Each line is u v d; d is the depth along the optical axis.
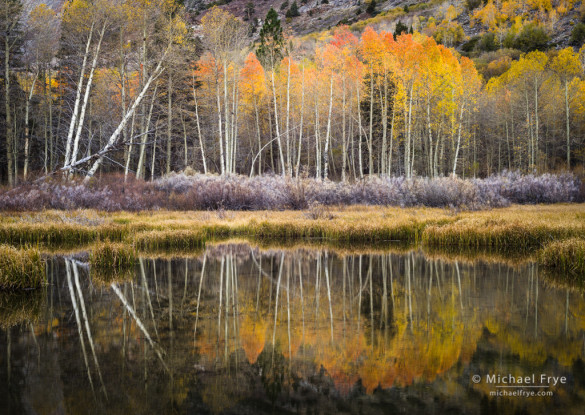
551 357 4.50
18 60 24.75
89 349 4.79
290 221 15.66
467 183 22.41
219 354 4.64
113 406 3.44
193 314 6.24
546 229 12.01
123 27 22.36
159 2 23.23
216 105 30.03
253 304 6.80
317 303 6.86
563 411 3.35
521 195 23.89
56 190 18.08
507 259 10.58
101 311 6.38
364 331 5.43
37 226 12.75
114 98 25.16
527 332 5.35
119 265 9.67
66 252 11.25
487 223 13.77
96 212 17.23
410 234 14.16
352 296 7.30
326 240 14.19
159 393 3.69
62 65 25.31
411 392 3.72
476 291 7.55
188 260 10.63
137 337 5.19
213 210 20.39
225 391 3.71
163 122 28.81
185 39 25.08
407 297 7.20
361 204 22.98
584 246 8.94
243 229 15.30
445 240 12.74
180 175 24.78
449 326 5.62
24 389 3.75
